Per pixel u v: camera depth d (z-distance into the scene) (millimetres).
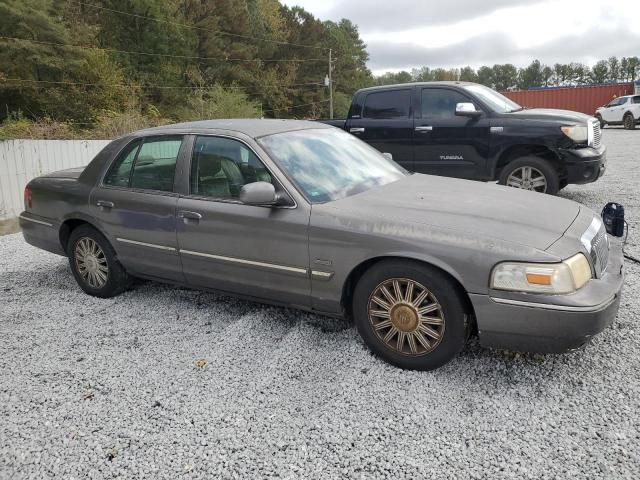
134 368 3453
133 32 46406
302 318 4102
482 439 2605
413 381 3135
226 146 3904
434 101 7867
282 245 3512
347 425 2768
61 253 5023
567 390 2971
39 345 3852
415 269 3092
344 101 68188
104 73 35688
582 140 6926
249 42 59812
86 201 4574
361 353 3492
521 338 2891
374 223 3232
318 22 70500
